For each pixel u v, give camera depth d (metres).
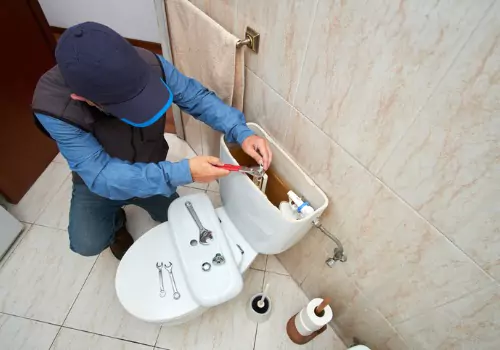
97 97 0.69
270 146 0.99
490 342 0.69
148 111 0.75
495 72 0.44
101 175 0.84
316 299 1.13
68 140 0.81
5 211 1.33
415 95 0.55
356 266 0.97
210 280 0.95
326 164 0.85
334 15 0.61
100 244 1.18
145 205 1.29
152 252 1.04
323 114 0.77
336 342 1.25
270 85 0.91
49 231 1.46
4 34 1.25
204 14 0.98
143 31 2.20
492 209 0.54
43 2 2.14
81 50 0.63
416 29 0.50
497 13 0.40
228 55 0.92
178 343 1.23
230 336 1.25
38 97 0.78
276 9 0.74
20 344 1.18
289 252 1.33
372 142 0.69
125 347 1.20
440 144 0.56
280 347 1.24
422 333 0.86
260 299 1.29
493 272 0.60
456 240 0.63
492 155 0.50
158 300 0.96
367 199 0.79
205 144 1.59
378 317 1.00
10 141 1.41
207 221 1.06
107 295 1.31
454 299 0.71
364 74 0.62
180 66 1.33
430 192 0.62
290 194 0.92
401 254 0.78
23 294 1.29
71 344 1.20
